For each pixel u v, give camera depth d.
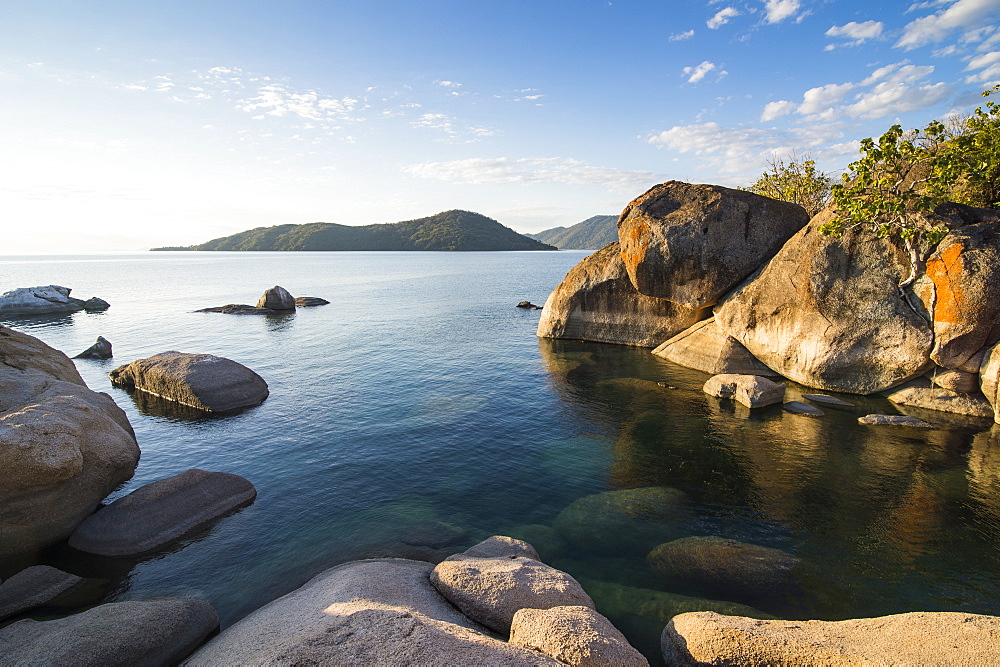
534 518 12.83
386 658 6.27
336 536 11.92
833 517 12.56
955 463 15.16
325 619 7.41
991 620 7.51
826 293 21.33
